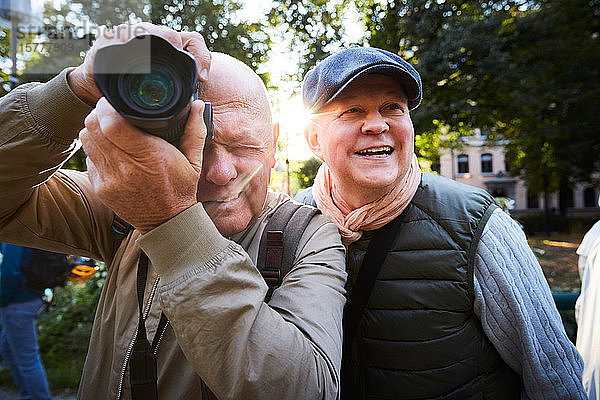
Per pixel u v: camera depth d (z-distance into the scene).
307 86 1.36
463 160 35.38
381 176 1.23
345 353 1.35
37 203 1.06
